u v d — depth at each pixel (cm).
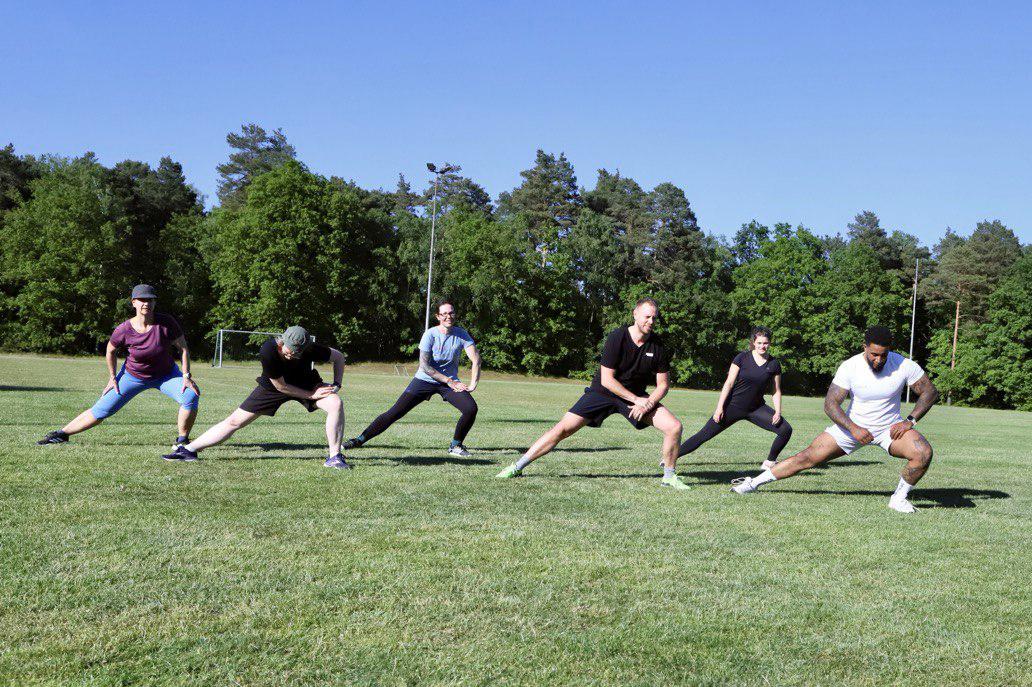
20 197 5247
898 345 6372
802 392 6128
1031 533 538
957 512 615
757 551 461
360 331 5431
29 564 374
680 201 6919
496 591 365
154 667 270
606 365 672
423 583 372
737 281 6438
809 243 6134
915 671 293
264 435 948
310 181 5322
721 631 326
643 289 6153
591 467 792
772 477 665
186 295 5450
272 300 4944
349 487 611
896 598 379
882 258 7731
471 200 8244
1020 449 1238
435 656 288
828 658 302
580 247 6462
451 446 848
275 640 297
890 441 613
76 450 730
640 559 431
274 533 454
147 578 363
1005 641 326
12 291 5166
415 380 845
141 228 5869
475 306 5722
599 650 300
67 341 4928
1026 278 5475
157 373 750
